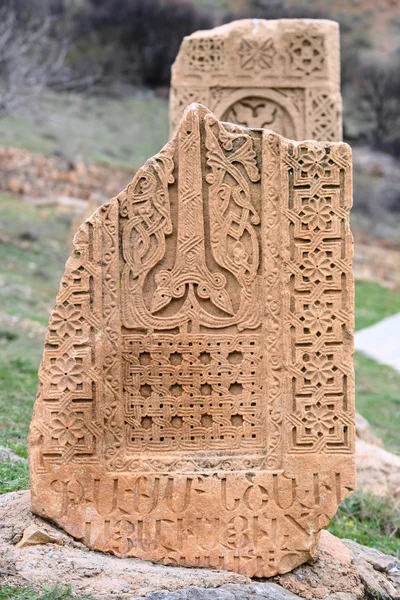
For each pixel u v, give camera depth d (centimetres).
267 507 527
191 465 530
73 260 527
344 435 528
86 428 525
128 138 3991
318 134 1092
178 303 536
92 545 523
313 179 529
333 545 577
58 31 4434
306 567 538
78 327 526
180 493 527
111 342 528
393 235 3681
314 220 528
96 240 528
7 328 1377
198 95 1098
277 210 529
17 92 2427
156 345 533
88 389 525
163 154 534
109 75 4603
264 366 532
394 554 714
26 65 2728
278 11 5509
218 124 534
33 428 524
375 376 1656
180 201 533
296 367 526
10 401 952
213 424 534
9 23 2694
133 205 533
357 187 4175
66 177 2845
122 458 528
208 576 505
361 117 5116
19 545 512
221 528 526
